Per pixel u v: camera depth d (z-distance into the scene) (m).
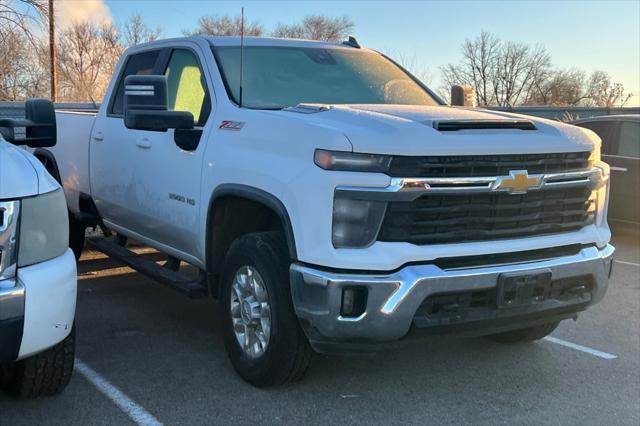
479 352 4.71
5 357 2.94
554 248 3.76
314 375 4.18
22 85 24.03
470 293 3.42
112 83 5.73
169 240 4.89
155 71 5.21
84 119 6.01
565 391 4.07
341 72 4.96
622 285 6.91
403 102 4.91
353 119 3.56
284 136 3.61
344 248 3.29
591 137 3.93
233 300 4.05
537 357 4.64
